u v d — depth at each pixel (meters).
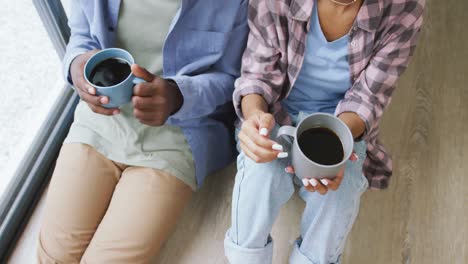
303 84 1.02
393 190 1.28
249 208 0.93
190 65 1.04
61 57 1.36
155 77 0.89
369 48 0.90
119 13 1.00
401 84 1.50
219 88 1.05
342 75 0.96
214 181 1.30
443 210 1.24
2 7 1.21
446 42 1.60
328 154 0.75
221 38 1.01
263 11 0.91
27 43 1.29
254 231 0.96
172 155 1.06
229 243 1.02
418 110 1.44
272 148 0.81
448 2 1.69
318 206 0.92
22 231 1.22
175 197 1.06
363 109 0.92
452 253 1.17
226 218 1.24
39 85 1.33
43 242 1.05
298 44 0.92
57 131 1.31
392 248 1.18
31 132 1.28
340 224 0.93
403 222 1.22
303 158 0.73
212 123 1.14
